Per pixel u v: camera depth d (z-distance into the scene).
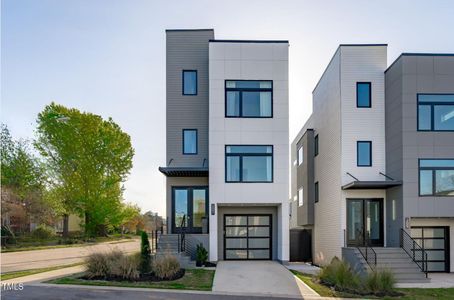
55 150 39.53
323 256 23.19
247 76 20.19
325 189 23.22
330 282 14.18
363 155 20.16
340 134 20.25
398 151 18.78
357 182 18.56
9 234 34.91
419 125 18.61
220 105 20.02
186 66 21.53
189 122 21.19
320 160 24.72
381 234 19.97
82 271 15.98
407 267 16.78
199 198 20.95
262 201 19.66
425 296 13.03
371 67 20.45
